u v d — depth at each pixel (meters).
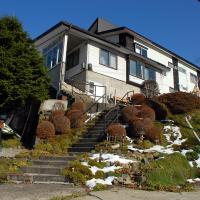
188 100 20.48
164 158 13.19
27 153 14.48
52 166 12.44
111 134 15.49
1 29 17.44
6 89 15.94
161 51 36.34
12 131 18.19
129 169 11.80
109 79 27.25
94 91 25.83
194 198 9.42
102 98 25.02
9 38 17.08
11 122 20.06
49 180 11.27
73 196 9.01
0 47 16.70
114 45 27.81
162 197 9.35
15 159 13.13
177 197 9.46
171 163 13.04
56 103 19.86
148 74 31.39
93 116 19.42
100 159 12.67
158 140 16.19
